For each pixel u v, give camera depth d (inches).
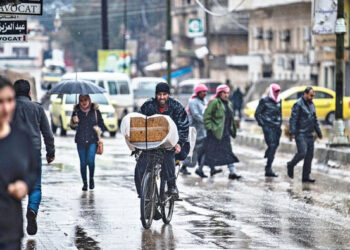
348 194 1244.5
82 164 1240.8
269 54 4926.2
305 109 1390.3
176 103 912.9
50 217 976.3
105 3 4478.3
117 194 1200.2
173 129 879.1
